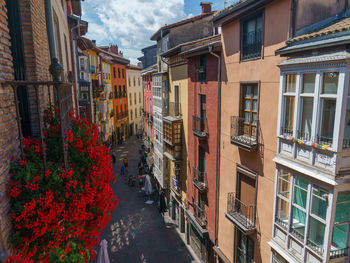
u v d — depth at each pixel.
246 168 9.06
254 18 8.29
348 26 4.93
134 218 18.83
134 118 52.47
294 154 6.41
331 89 5.34
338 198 5.45
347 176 5.35
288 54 6.50
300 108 6.12
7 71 3.86
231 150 10.02
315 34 5.66
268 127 7.86
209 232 12.46
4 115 3.54
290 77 6.50
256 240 8.78
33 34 5.09
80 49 22.00
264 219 8.30
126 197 22.38
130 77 49.56
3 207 3.12
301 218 6.52
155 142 21.72
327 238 5.49
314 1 6.27
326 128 5.57
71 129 4.92
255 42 8.28
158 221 18.48
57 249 3.27
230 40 9.58
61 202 3.70
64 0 12.21
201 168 13.27
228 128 10.12
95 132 5.23
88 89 20.20
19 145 4.07
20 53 5.02
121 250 15.02
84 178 4.30
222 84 10.37
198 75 12.55
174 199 18.36
